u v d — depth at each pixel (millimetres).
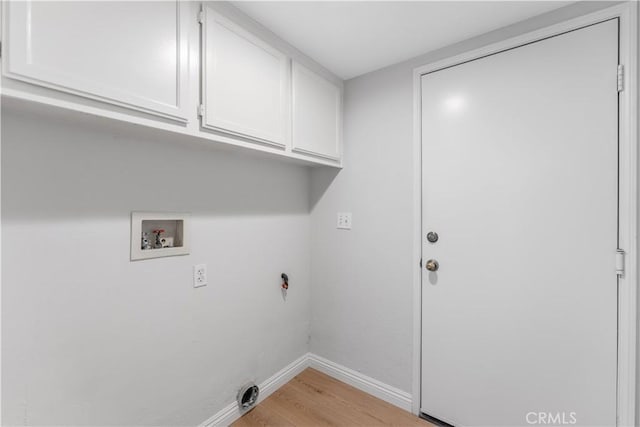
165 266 1321
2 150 901
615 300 1166
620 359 1156
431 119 1632
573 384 1254
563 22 1262
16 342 937
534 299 1341
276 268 1903
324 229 2107
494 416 1447
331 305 2072
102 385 1129
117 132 1124
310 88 1718
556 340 1290
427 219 1647
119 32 913
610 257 1175
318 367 2131
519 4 1249
